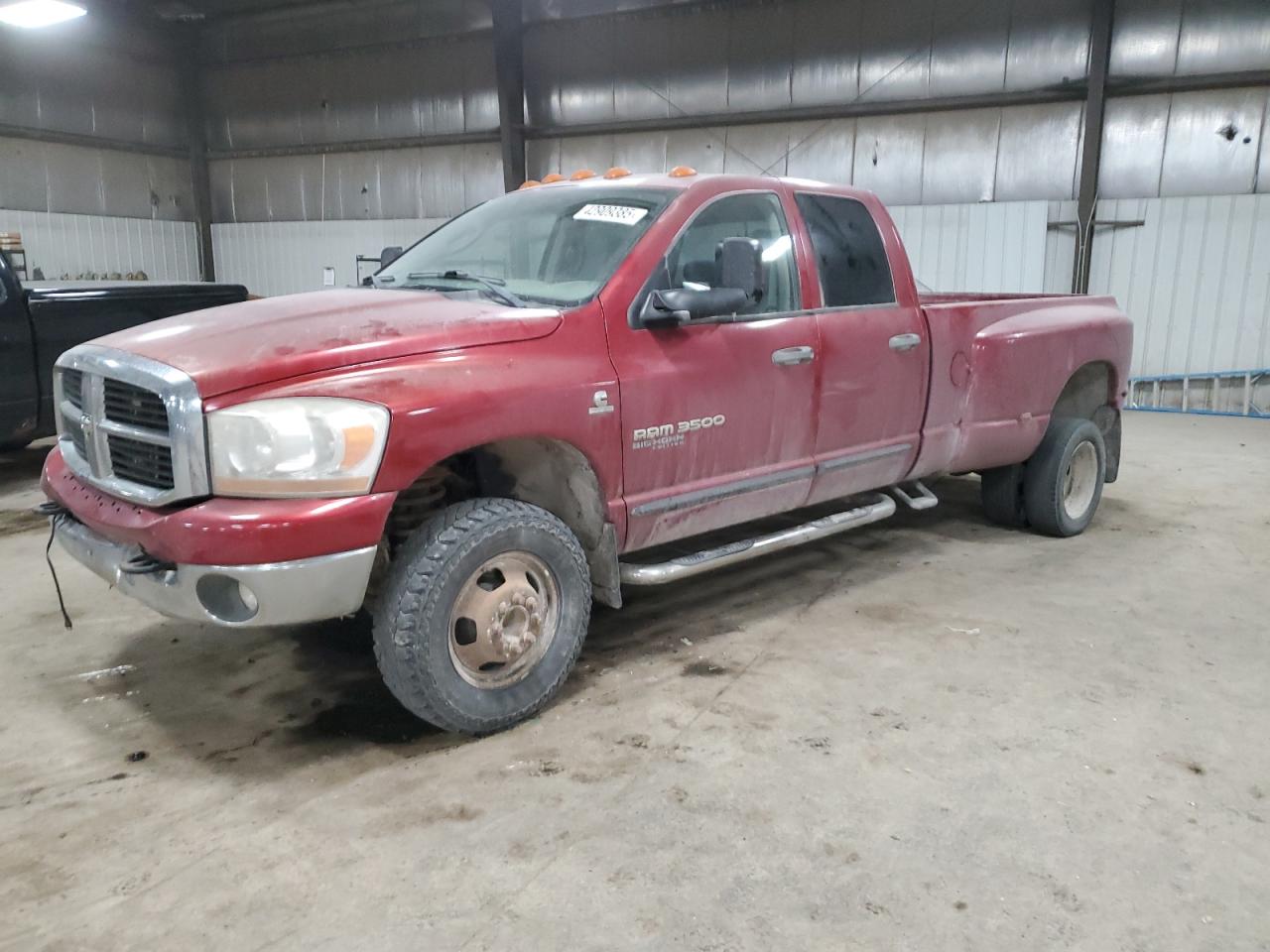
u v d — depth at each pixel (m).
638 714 3.24
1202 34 10.38
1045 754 2.96
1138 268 10.95
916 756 2.94
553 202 3.93
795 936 2.14
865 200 4.40
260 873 2.38
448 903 2.25
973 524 5.78
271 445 2.58
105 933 2.15
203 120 17.16
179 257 17.22
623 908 2.23
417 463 2.75
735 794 2.72
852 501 4.97
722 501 3.68
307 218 16.64
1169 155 10.74
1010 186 11.57
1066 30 10.97
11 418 6.48
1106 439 5.83
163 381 2.62
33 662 3.73
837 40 12.16
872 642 3.88
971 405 4.77
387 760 2.96
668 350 3.41
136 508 2.80
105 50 15.77
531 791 2.75
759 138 12.84
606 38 13.52
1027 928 2.17
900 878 2.34
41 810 2.67
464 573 2.92
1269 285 10.28
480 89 14.63
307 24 15.77
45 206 15.38
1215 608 4.26
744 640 3.91
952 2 11.47
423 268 4.04
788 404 3.85
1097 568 4.85
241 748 3.05
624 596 4.47
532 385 2.99
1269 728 3.13
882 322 4.23
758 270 3.31
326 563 2.62
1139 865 2.40
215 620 2.68
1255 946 2.11
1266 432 9.30
